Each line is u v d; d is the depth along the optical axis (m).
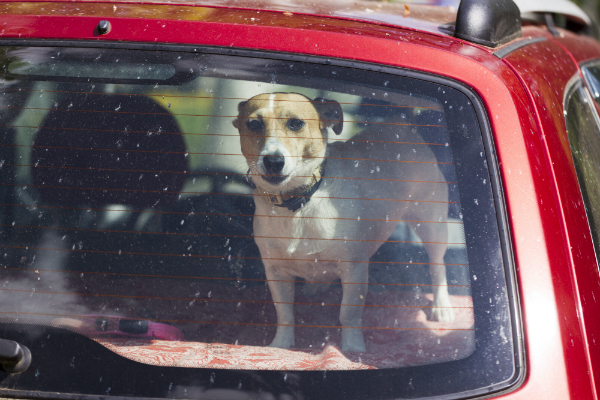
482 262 1.08
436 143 1.17
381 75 1.20
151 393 1.08
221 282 1.23
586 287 1.10
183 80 1.25
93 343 1.14
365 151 1.25
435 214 1.15
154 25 1.27
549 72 1.54
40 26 1.29
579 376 1.01
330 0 1.86
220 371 1.09
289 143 1.52
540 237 1.08
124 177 1.27
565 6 2.51
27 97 1.28
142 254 1.24
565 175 1.20
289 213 1.43
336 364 1.10
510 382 1.01
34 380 1.12
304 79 1.21
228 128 1.45
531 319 1.03
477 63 1.23
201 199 1.28
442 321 1.09
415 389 1.04
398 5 2.03
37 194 1.28
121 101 1.27
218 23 1.27
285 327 1.21
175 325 1.20
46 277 1.24
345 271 1.31
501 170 1.12
